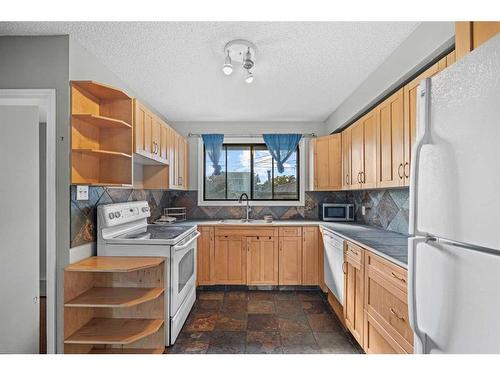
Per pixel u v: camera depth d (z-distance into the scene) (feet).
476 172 2.34
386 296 5.67
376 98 8.01
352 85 9.07
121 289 7.00
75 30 5.94
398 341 5.16
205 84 8.96
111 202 8.16
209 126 13.51
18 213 6.72
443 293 2.77
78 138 6.31
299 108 11.47
